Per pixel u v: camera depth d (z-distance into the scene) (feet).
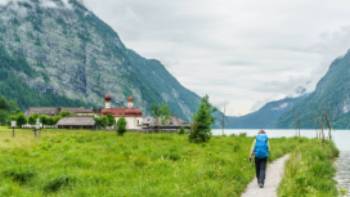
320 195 60.39
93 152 112.68
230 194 57.47
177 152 112.98
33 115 562.25
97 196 53.78
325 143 201.57
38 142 173.99
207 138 183.73
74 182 63.31
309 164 92.94
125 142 166.40
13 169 69.97
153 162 88.94
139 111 626.23
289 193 57.82
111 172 75.31
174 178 66.49
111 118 595.47
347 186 88.48
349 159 170.09
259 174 68.54
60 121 571.28
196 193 54.13
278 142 217.36
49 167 80.94
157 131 442.09
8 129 413.18
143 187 57.41
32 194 56.85
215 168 71.51
